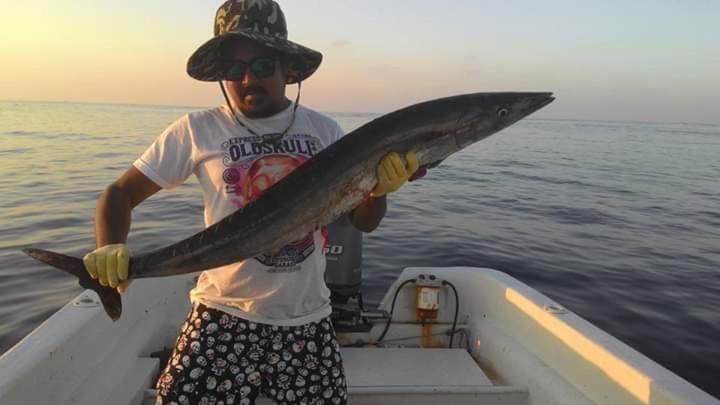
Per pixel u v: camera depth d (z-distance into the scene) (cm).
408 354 343
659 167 2914
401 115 192
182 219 1037
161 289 352
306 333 197
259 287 191
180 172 196
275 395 199
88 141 3139
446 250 863
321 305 204
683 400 201
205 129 196
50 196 1241
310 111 213
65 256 187
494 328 345
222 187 194
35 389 207
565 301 662
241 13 190
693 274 785
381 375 313
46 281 651
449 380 309
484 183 1852
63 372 229
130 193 191
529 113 204
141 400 270
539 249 903
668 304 654
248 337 192
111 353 281
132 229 945
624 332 570
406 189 1630
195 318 196
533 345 304
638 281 745
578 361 263
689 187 1998
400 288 378
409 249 862
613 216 1285
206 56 193
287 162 198
